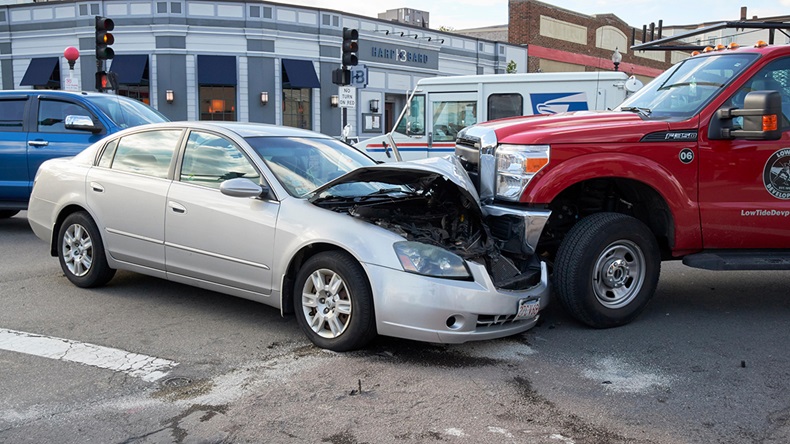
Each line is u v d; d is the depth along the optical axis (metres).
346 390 4.05
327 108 26.66
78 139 9.16
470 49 31.91
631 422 3.65
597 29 37.47
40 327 5.18
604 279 5.14
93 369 4.34
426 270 4.41
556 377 4.29
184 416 3.69
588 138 4.97
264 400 3.90
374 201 5.12
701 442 3.44
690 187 5.17
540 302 4.86
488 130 5.39
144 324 5.29
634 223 5.12
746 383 4.20
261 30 24.72
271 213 4.96
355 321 4.54
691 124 5.16
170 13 24.02
